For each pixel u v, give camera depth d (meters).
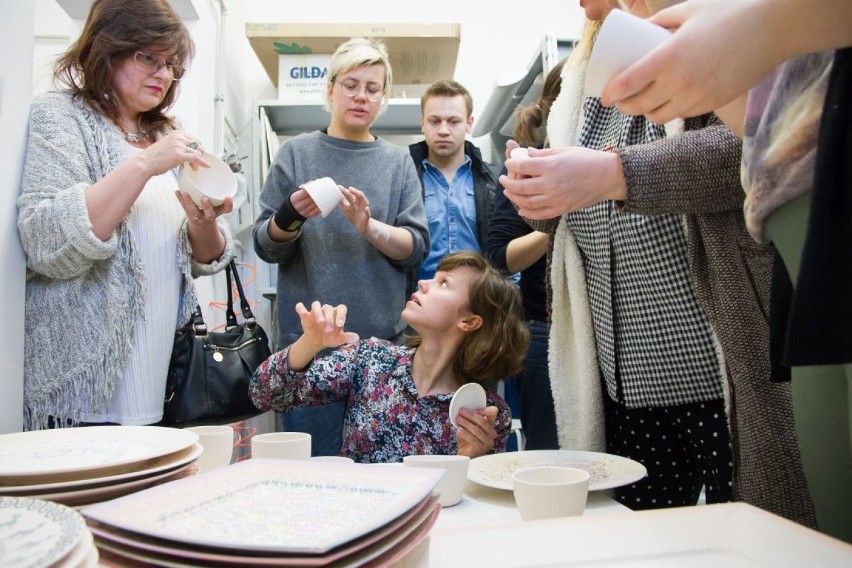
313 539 0.35
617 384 1.08
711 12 0.44
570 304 1.17
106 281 1.13
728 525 0.43
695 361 0.98
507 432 1.23
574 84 1.20
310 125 3.25
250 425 2.54
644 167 0.81
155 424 1.20
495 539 0.41
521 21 3.58
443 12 3.55
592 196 0.82
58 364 1.07
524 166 0.79
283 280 1.75
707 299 0.89
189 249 1.31
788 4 0.41
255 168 2.79
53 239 1.01
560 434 1.17
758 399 0.83
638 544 0.40
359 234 1.72
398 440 1.21
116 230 1.14
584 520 0.44
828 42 0.41
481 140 3.52
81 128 1.16
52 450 0.61
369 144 1.85
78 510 0.40
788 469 0.81
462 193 2.43
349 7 3.51
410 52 3.01
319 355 1.66
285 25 2.82
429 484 0.45
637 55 0.51
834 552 0.37
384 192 1.81
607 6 0.90
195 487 0.46
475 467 0.84
